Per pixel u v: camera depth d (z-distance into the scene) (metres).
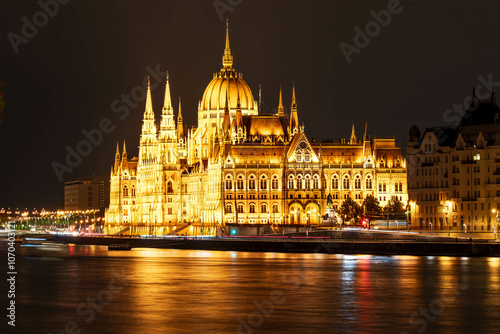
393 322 165.75
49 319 173.12
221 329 161.25
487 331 158.25
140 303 190.25
